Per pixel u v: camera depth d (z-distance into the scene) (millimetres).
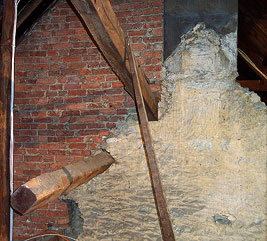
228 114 2539
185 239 2572
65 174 1611
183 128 2615
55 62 2895
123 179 2723
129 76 1777
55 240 2682
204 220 2551
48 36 2908
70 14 2863
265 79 3389
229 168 2523
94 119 2803
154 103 2436
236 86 2535
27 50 2955
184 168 2604
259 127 2488
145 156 2684
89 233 2771
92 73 2814
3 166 1430
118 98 2760
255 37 3236
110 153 2750
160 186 1349
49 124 2895
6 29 1436
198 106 2594
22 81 2963
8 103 1441
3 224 1425
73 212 2859
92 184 2777
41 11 2861
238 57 3988
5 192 1429
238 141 2516
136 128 2717
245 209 2488
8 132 1441
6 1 1434
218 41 2570
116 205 2729
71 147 2840
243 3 2910
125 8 2736
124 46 1575
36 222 2896
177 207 2600
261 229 2457
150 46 2688
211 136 2562
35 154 2916
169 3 2658
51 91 2900
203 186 2562
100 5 1268
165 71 2658
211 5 2584
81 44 2840
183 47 2627
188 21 2625
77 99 2844
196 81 2600
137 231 2676
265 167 2467
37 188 1290
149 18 2693
